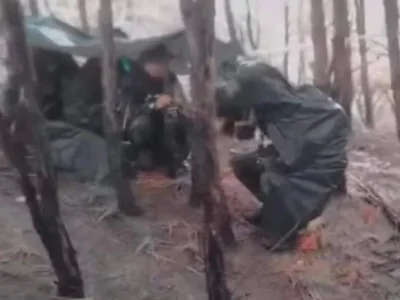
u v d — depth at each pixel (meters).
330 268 4.59
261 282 4.40
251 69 4.66
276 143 4.75
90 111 5.51
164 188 5.44
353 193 5.65
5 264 4.23
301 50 8.28
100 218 4.92
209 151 3.38
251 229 5.00
